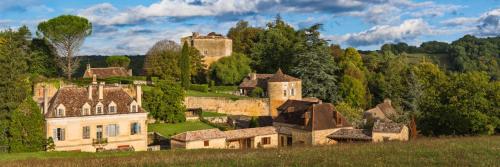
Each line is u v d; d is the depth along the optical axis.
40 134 60.09
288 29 122.81
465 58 152.00
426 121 68.81
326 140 68.56
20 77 63.88
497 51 158.50
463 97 65.62
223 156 40.12
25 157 48.94
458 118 64.31
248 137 69.00
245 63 111.88
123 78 104.88
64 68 98.00
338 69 107.75
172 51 106.06
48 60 96.56
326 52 100.25
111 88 68.62
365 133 66.56
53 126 62.62
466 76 67.31
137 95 69.31
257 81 103.31
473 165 33.09
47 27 92.06
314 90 98.38
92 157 46.81
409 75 111.31
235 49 128.25
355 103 102.81
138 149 66.94
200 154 44.19
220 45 116.25
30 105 60.00
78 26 93.62
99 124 65.25
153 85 91.50
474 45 162.50
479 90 65.19
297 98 93.50
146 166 35.91
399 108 99.75
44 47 96.56
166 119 82.25
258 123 79.62
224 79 107.81
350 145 49.09
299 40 112.06
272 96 92.12
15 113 58.97
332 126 70.12
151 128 77.44
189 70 103.56
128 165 36.66
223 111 92.00
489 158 36.06
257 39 128.38
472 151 40.00
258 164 34.59
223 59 110.69
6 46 76.25
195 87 101.50
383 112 94.06
